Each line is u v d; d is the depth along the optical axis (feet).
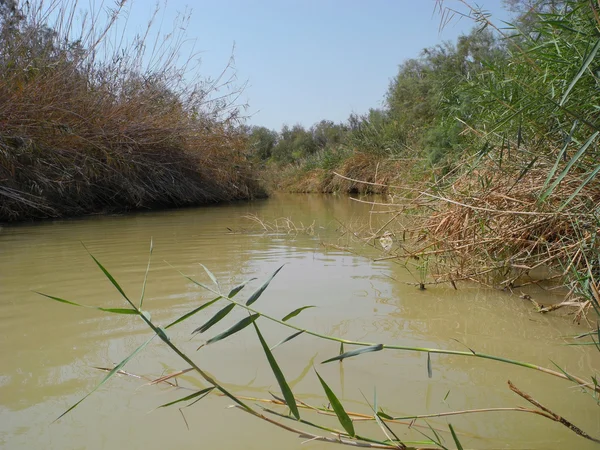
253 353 5.67
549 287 8.91
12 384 4.86
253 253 12.07
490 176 10.93
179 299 7.77
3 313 7.06
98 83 25.57
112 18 25.11
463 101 18.89
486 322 6.93
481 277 9.31
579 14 8.59
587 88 8.19
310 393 4.73
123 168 24.62
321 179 53.57
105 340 6.02
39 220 19.77
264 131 97.45
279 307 7.46
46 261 10.74
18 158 20.02
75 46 24.22
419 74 48.85
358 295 8.22
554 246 8.97
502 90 10.56
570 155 8.99
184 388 4.81
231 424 4.18
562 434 4.08
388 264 10.88
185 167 29.84
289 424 4.21
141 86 27.71
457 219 10.57
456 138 20.25
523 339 6.26
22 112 20.33
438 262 10.03
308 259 11.37
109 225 18.07
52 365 5.30
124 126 25.02
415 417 3.92
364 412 4.37
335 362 5.47
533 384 5.00
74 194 22.56
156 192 26.66
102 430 4.06
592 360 5.61
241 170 36.68
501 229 9.61
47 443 3.86
